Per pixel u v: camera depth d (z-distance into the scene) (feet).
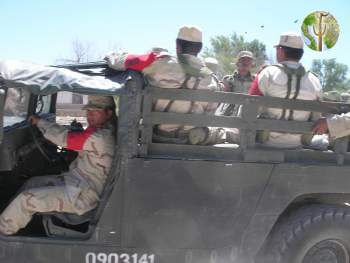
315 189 11.50
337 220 11.68
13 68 10.71
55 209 11.34
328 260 12.00
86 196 11.50
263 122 11.34
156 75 10.93
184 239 11.02
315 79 12.32
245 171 11.12
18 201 11.25
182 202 10.91
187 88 11.09
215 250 11.17
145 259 11.00
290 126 11.54
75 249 10.91
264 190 11.26
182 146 11.11
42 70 10.72
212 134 11.89
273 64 12.19
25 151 13.30
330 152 11.84
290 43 12.13
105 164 11.60
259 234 11.32
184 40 11.76
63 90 10.43
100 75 11.53
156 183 10.77
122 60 11.00
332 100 14.15
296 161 11.62
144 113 10.73
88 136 11.46
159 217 10.88
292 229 11.63
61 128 11.80
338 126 11.46
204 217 11.03
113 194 10.71
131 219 10.82
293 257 11.66
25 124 13.55
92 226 11.02
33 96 13.84
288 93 11.73
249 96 11.18
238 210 11.16
